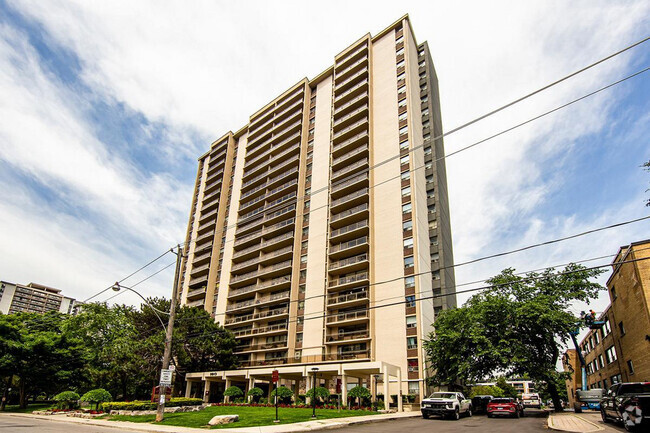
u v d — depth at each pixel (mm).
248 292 53406
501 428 17203
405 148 45781
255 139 68625
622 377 34250
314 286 46031
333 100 57469
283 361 44406
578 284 30859
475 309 31344
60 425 18688
